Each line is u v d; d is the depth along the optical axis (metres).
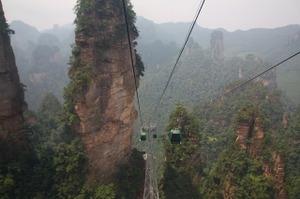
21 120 37.41
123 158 43.22
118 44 39.28
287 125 85.75
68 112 37.69
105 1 37.69
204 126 84.56
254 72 151.75
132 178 42.69
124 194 40.47
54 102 67.12
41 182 35.22
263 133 51.78
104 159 39.78
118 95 40.56
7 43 35.91
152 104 125.31
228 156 52.81
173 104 124.81
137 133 67.00
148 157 34.09
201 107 97.31
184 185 48.25
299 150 68.19
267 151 50.94
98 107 37.94
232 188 48.72
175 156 49.62
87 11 37.19
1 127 34.16
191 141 50.59
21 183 33.38
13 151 35.03
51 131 50.28
